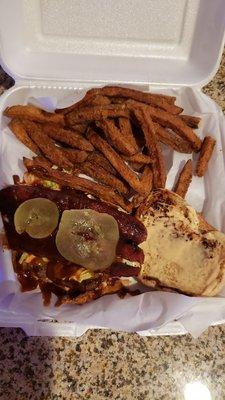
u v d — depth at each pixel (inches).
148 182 14.4
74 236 12.6
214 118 15.1
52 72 14.4
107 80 14.5
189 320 12.4
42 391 13.0
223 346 13.8
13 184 14.0
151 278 13.4
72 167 14.5
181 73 14.9
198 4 14.0
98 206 13.4
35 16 14.1
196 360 13.6
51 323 13.2
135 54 15.1
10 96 14.4
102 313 12.5
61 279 13.2
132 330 12.3
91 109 14.1
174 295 12.6
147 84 14.7
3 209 13.1
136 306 12.6
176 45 15.0
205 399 13.4
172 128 14.8
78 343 13.4
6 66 13.8
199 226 14.0
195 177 15.1
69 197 13.3
